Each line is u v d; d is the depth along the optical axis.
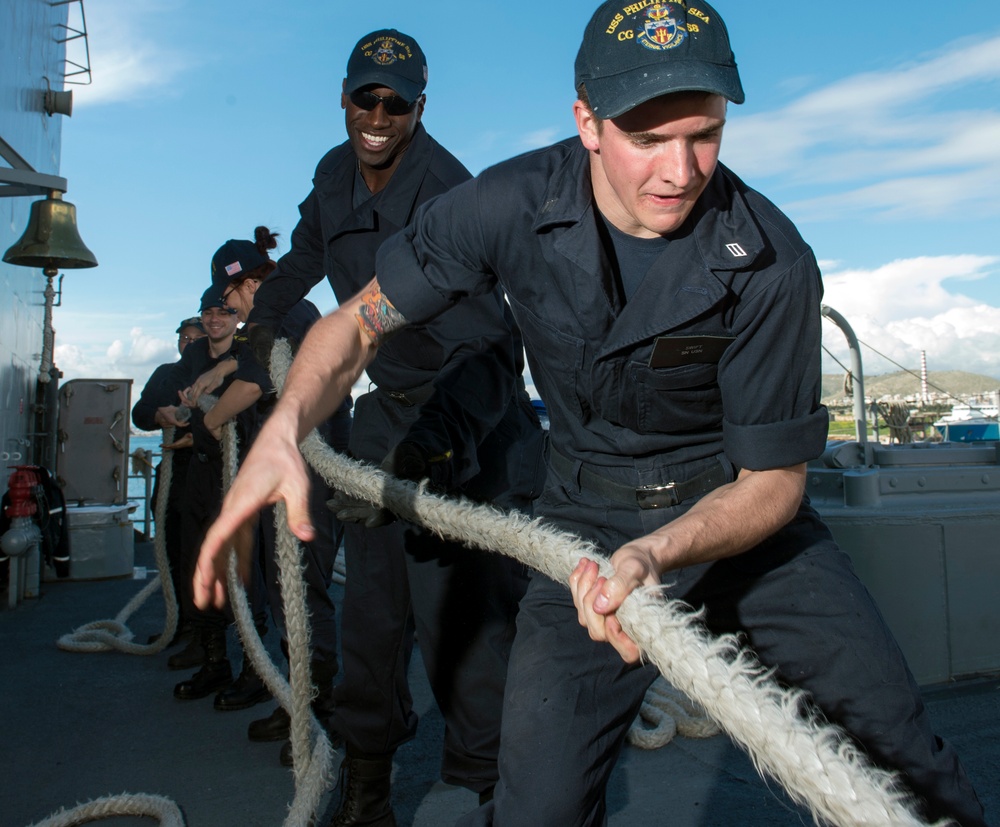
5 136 6.14
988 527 3.55
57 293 8.23
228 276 4.27
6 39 6.12
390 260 1.76
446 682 2.46
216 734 3.66
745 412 1.56
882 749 1.64
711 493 1.51
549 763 1.53
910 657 3.50
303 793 2.63
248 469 1.17
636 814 2.72
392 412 2.67
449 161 2.65
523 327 1.79
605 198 1.60
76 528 7.11
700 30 1.33
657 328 1.59
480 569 2.43
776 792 2.84
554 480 1.92
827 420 1.57
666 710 3.43
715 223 1.56
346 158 2.84
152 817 2.90
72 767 3.32
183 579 4.29
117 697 4.16
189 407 4.09
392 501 1.82
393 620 2.59
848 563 1.76
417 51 2.57
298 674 2.40
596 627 1.13
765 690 0.96
